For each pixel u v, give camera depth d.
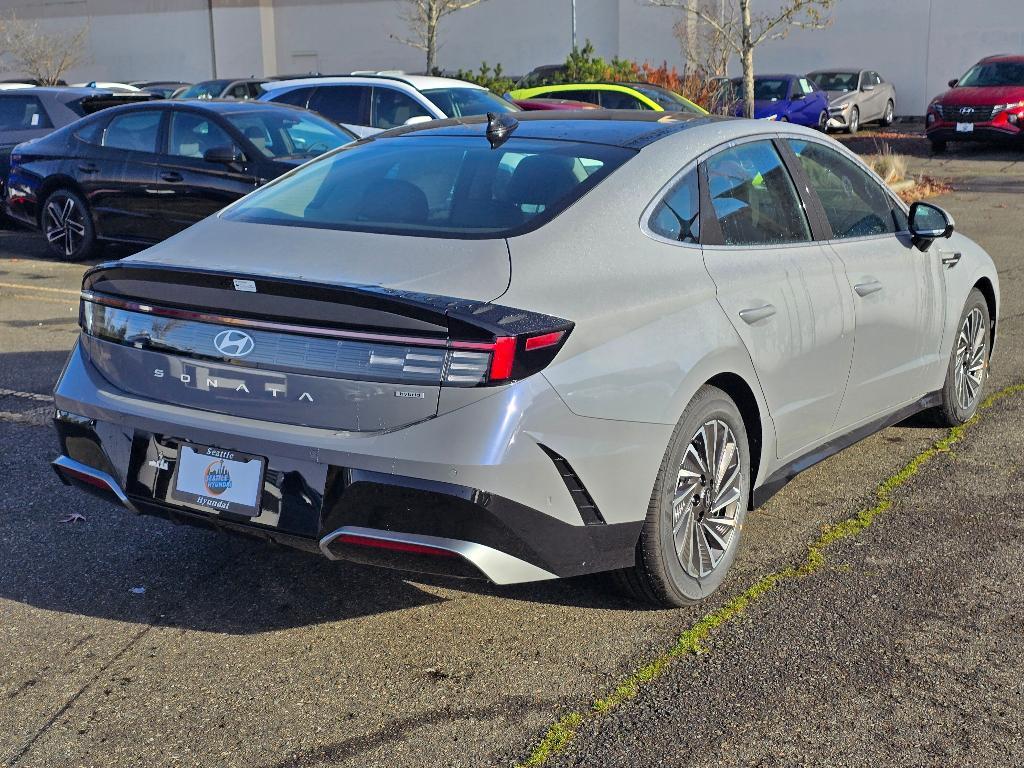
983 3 28.38
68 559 4.16
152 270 3.33
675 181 3.80
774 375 3.96
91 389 3.52
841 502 4.71
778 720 3.04
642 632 3.58
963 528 4.39
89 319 3.58
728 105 20.58
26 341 7.67
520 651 3.47
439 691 3.24
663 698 3.17
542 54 32.81
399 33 34.47
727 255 3.88
